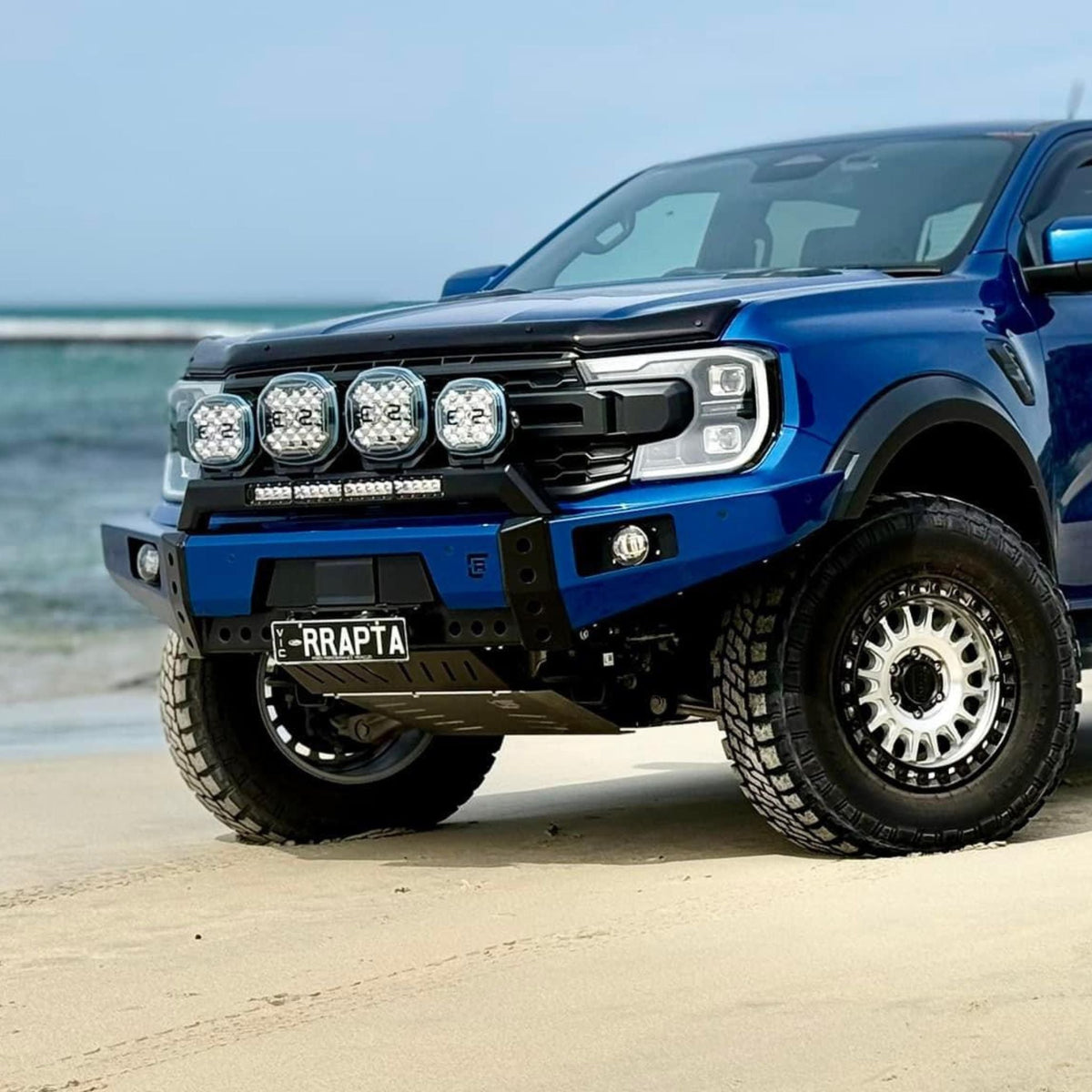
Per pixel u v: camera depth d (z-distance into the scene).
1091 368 8.71
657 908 6.92
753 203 9.59
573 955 6.28
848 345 7.78
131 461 51.88
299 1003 5.98
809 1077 4.84
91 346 84.56
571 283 9.67
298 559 7.95
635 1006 5.60
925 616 7.90
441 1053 5.30
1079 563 8.70
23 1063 5.54
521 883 7.76
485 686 7.91
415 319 8.15
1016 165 9.13
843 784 7.70
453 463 7.66
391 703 8.30
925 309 8.18
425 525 7.71
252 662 9.07
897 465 8.43
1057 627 8.09
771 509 7.40
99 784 11.27
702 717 8.44
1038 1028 5.05
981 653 8.00
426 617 7.74
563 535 7.46
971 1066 4.82
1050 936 5.95
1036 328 8.55
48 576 32.53
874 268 8.68
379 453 7.80
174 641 9.02
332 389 7.93
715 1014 5.45
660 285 8.52
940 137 9.59
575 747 12.55
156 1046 5.61
